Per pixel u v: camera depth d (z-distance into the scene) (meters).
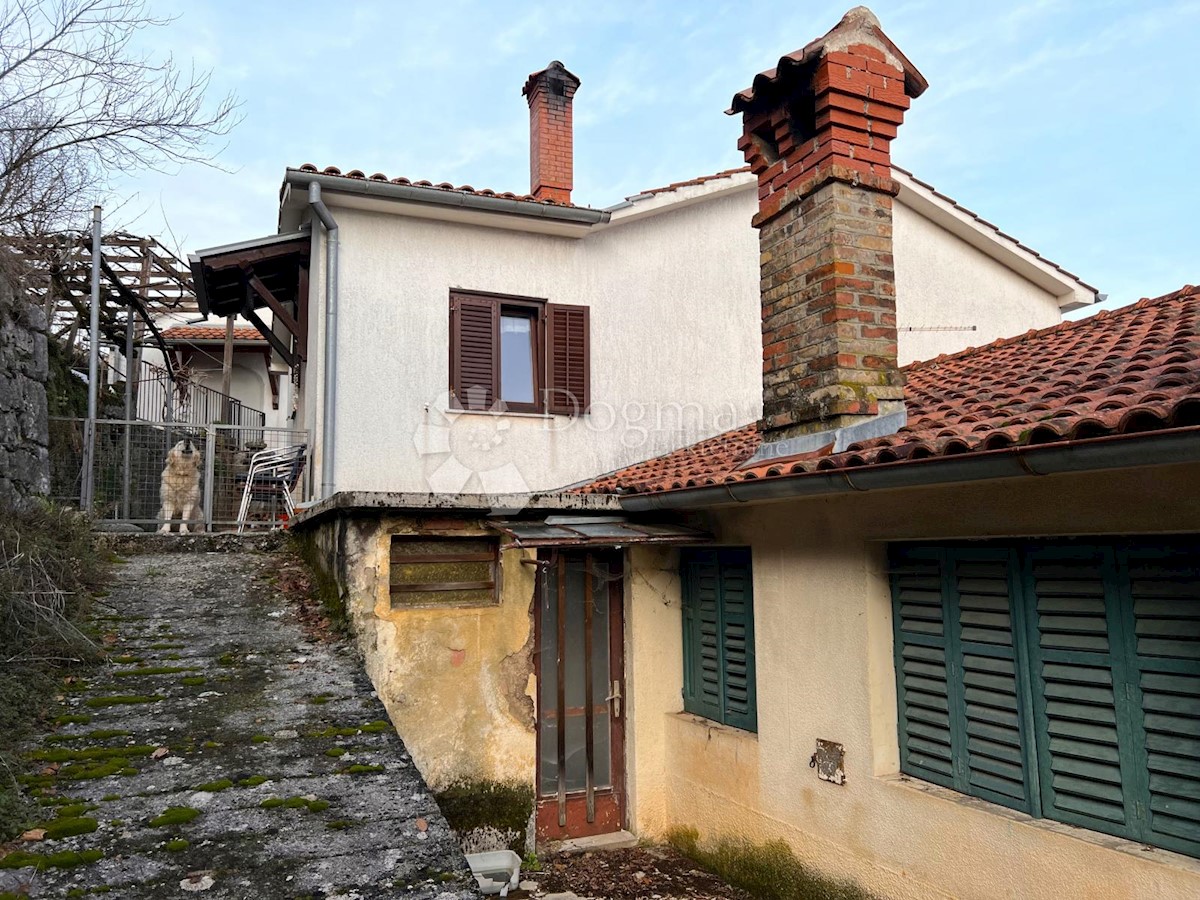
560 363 8.59
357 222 7.95
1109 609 3.27
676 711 6.01
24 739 3.05
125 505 7.72
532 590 5.33
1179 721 3.02
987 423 3.66
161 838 2.44
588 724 5.90
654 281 9.18
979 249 10.92
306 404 8.35
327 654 4.29
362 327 7.84
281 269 8.88
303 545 6.55
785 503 4.80
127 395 11.48
